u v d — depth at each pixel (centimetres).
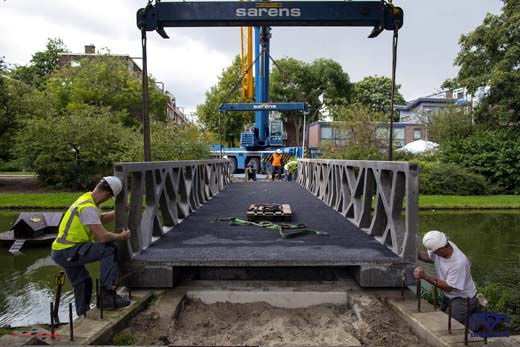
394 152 1922
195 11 466
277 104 1456
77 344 242
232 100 3550
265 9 473
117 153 1638
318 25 492
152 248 396
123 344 271
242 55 1889
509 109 2066
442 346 241
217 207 715
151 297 341
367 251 379
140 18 453
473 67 2245
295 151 2014
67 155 1727
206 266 357
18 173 2991
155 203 432
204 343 283
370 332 285
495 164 1858
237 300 349
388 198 408
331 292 347
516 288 523
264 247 399
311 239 437
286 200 827
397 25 462
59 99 2938
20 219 790
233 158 2003
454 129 2295
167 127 1686
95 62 3102
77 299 347
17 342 235
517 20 1997
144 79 437
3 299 497
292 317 329
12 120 1914
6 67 1919
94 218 318
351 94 4447
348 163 571
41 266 648
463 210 1392
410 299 330
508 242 823
